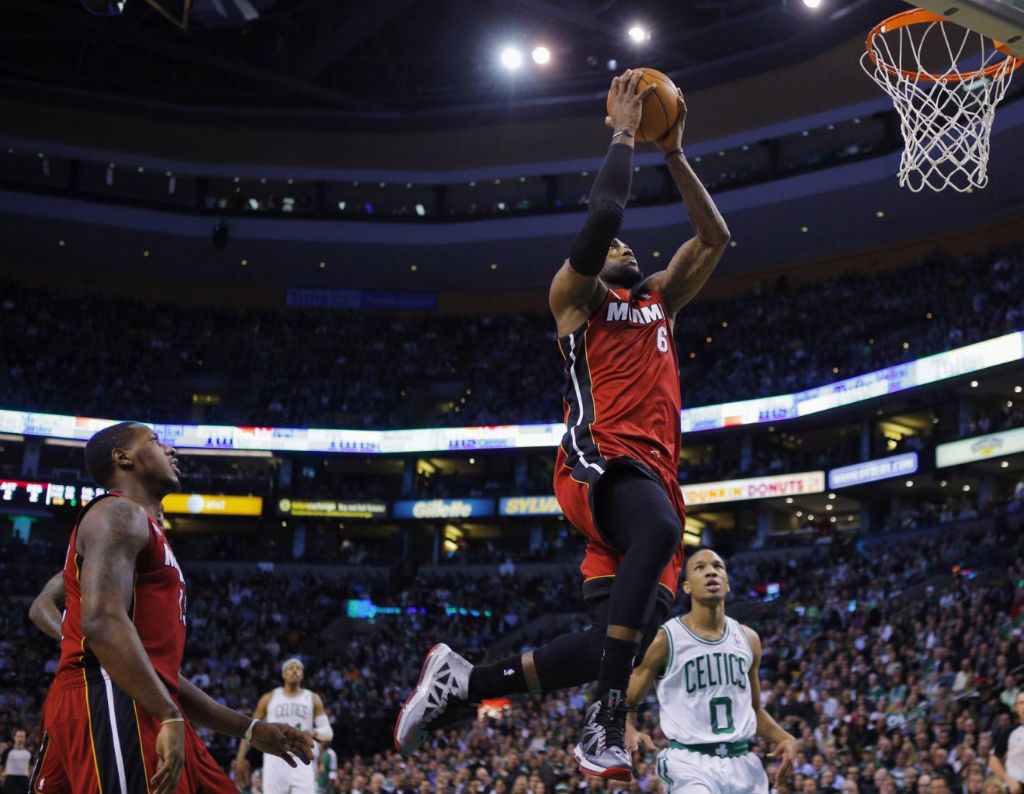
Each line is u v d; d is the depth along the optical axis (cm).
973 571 2642
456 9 4028
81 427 4209
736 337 4241
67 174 4369
